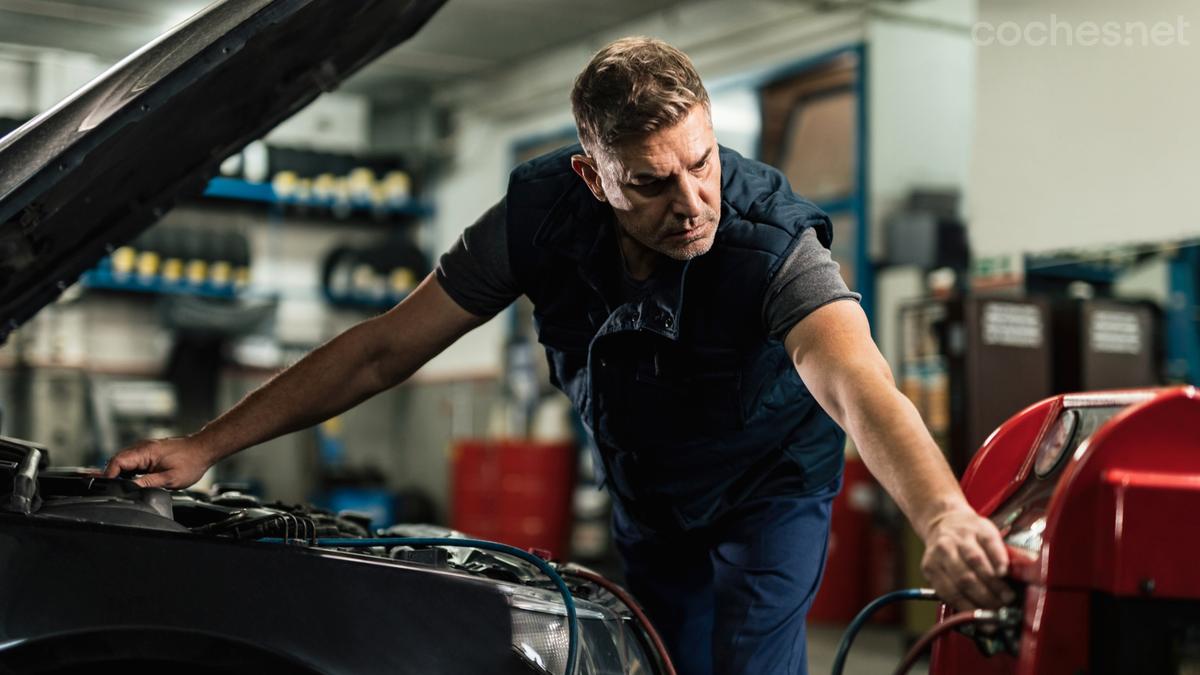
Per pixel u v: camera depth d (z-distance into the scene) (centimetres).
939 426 555
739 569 199
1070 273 613
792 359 167
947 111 787
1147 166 532
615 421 191
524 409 977
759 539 198
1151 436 127
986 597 121
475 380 1084
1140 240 534
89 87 156
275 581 147
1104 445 127
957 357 523
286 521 161
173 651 142
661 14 905
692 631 217
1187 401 127
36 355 905
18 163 152
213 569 146
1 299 217
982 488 168
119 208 214
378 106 1155
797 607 199
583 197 182
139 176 204
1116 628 124
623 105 150
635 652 176
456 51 1011
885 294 757
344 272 1133
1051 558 126
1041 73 570
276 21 160
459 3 893
